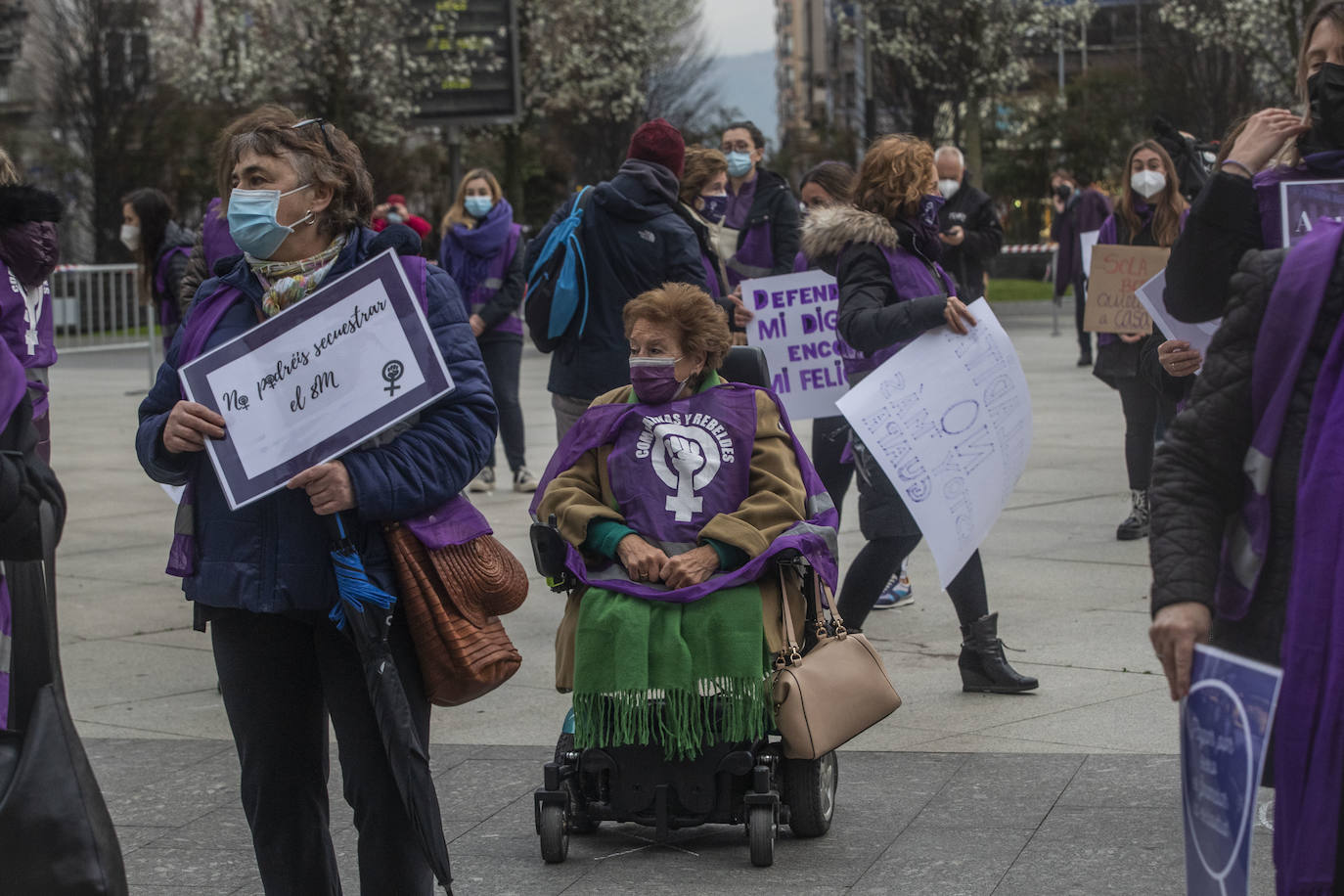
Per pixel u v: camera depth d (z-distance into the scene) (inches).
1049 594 271.0
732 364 173.3
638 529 158.7
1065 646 236.4
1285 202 128.4
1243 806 85.9
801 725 152.9
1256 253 99.0
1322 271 93.4
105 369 813.9
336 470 114.9
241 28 1197.1
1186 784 93.4
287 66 1203.2
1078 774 179.6
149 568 318.0
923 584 286.8
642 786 157.4
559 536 156.9
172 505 394.6
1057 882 148.9
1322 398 92.7
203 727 212.5
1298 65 134.3
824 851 159.8
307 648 124.2
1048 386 611.5
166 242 296.5
